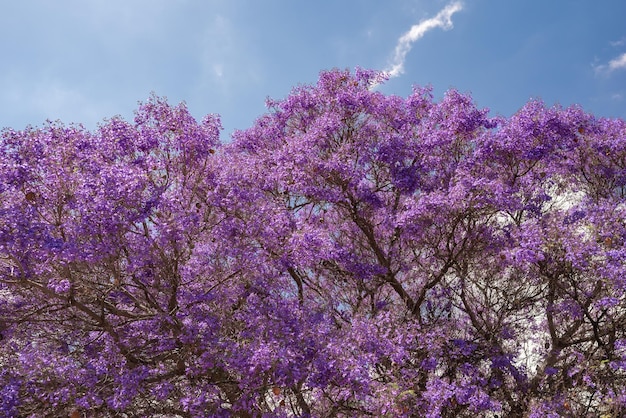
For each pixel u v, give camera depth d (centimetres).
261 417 884
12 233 726
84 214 752
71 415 764
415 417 934
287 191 1205
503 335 1216
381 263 1299
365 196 1270
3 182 746
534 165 1288
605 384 1059
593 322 1114
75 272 837
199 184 979
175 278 904
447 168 1296
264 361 808
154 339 930
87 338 973
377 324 983
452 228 1200
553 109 1261
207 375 900
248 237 974
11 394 757
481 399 971
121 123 945
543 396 1116
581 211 1209
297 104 1457
